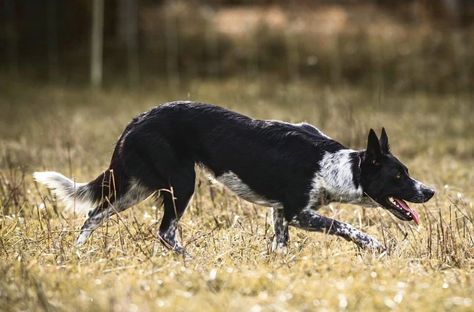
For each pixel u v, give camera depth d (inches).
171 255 395.5
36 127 955.3
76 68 1551.4
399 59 1497.3
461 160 793.6
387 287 332.8
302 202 418.0
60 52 1616.6
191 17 1712.6
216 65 1534.2
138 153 424.2
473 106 1215.6
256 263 379.2
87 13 1689.2
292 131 424.2
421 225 457.1
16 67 1550.2
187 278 340.5
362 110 1090.1
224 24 1692.9
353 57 1512.1
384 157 420.8
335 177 415.5
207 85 1411.2
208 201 516.7
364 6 1750.7
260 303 307.6
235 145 419.5
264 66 1519.4
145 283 330.3
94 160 693.3
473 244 419.5
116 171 427.8
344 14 1710.1
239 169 421.4
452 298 318.0
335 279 347.3
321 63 1503.4
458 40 1546.5
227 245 410.0
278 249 408.2
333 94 1285.7
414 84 1416.1
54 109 1160.2
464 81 1418.6
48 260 382.3
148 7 1755.7
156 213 450.0
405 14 1706.4
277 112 1035.3
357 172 416.5
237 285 332.8
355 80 1456.7
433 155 797.2
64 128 880.9
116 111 1130.7
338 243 425.4
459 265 390.9
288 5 1759.4
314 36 1600.6
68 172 629.3
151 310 296.2
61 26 1680.6
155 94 1344.7
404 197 420.8
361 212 495.2
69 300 308.2
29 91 1362.0
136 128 426.6
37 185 550.9
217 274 344.5
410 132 928.3
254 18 1711.4
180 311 296.2
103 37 1642.5
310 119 900.0
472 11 1686.8
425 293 327.3
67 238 425.1
